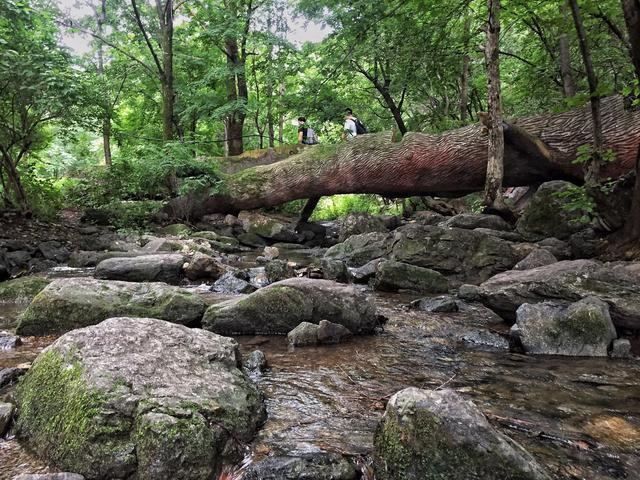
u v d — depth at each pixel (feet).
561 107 22.72
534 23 39.32
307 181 44.83
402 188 40.32
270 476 7.17
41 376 9.04
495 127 29.37
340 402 10.28
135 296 16.11
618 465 7.73
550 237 27.25
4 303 19.34
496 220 31.32
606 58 36.70
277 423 9.18
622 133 28.12
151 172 45.09
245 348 14.25
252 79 72.49
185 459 7.22
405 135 38.99
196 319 16.22
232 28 57.47
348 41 45.06
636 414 9.61
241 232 48.29
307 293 16.11
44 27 33.83
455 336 15.67
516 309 16.33
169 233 43.47
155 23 61.26
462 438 6.70
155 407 7.75
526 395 10.62
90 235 37.60
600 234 22.91
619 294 14.57
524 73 46.19
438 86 53.16
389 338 15.52
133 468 7.15
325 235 49.57
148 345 9.64
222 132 80.89
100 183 46.73
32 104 34.47
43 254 30.76
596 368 12.41
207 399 8.44
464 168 35.94
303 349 14.24
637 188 20.58
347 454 7.95
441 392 7.48
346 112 55.98
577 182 32.35
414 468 6.86
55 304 14.99
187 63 64.03
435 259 25.66
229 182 49.29
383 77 57.00
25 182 40.55
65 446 7.50
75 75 34.40
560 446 8.32
